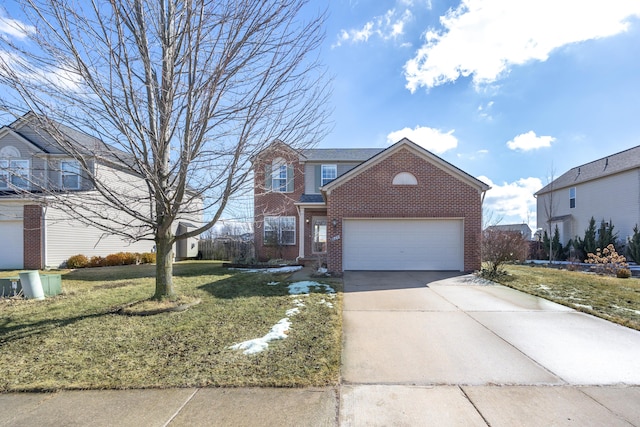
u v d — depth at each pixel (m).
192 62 5.42
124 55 4.95
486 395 3.12
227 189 6.11
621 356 4.04
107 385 3.31
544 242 20.84
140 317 5.69
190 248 20.91
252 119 5.66
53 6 4.64
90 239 15.58
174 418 2.77
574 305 6.47
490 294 7.73
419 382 3.38
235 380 3.39
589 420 2.72
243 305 6.54
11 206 13.52
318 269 11.57
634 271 13.34
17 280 7.64
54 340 4.59
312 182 17.58
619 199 18.20
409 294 7.73
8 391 3.23
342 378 3.46
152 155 6.00
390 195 11.60
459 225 11.64
